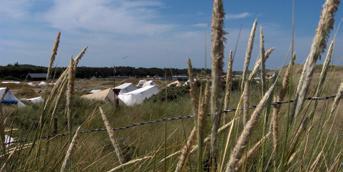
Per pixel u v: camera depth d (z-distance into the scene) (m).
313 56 1.28
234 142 1.59
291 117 1.50
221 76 1.03
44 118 2.33
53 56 2.30
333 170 1.95
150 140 3.59
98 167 3.24
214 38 0.97
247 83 1.60
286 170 1.59
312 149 1.97
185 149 1.30
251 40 1.63
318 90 1.60
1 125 2.33
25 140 2.54
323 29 1.21
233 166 0.96
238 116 1.63
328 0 1.17
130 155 3.18
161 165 2.07
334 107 1.84
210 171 1.22
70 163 1.93
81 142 3.61
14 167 2.37
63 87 2.18
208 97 1.09
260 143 1.64
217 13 0.96
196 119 1.13
